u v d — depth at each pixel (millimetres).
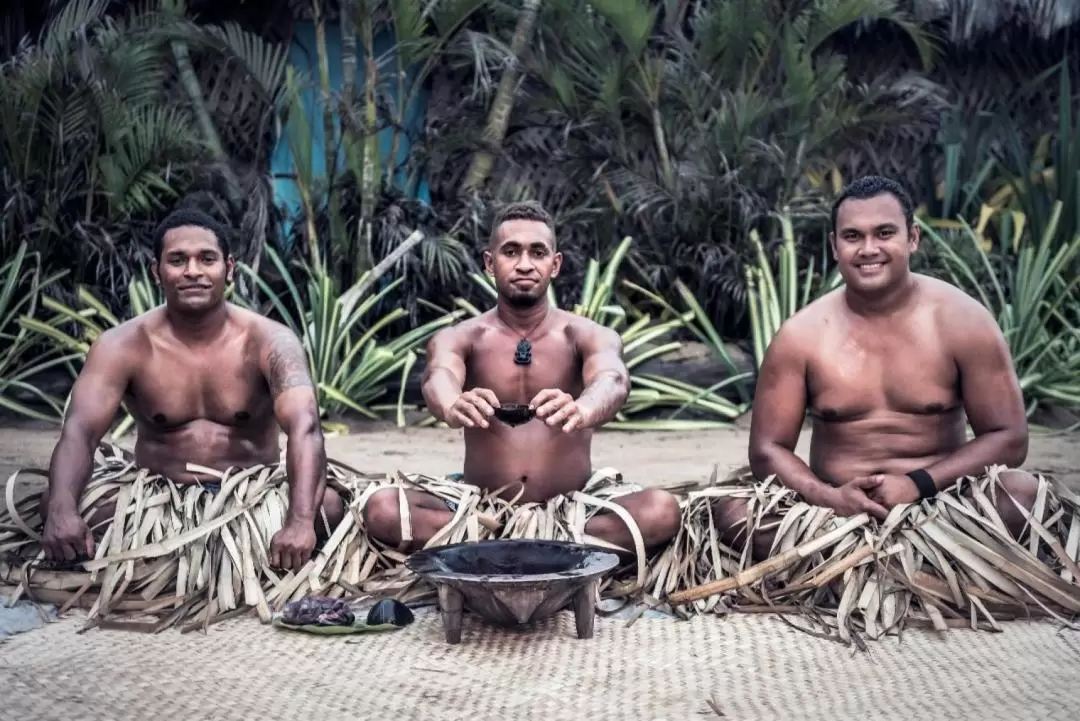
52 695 2404
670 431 6980
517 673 2592
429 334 7609
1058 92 9062
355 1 7551
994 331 3383
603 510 3379
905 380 3395
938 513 3152
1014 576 3035
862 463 3439
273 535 3184
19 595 3064
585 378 3438
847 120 8266
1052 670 2600
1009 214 8094
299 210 8227
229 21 8297
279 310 7461
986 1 8367
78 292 7508
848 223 3371
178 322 3432
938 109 8742
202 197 8039
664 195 8086
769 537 3262
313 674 2574
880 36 8977
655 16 8172
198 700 2391
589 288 7402
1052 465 5285
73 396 3359
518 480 3463
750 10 8219
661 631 2941
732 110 8164
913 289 3455
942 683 2514
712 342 7672
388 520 3311
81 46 7523
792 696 2436
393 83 8594
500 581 2723
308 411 3299
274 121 8398
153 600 3066
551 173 8539
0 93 7484
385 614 2947
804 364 3469
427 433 6715
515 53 8109
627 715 2322
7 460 5496
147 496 3312
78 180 7797
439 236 7887
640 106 8391
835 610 3047
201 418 3471
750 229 8117
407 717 2303
